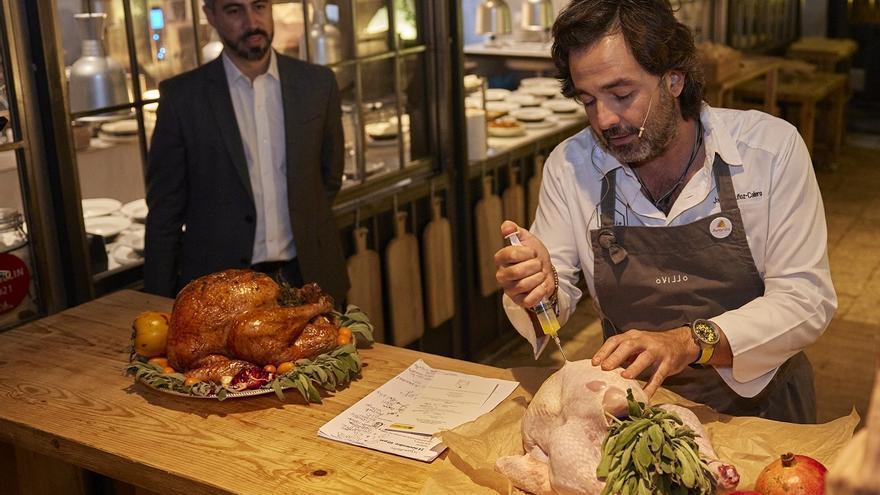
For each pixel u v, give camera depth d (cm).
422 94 389
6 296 266
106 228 285
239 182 281
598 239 188
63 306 280
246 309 187
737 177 179
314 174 293
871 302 475
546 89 518
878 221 595
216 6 275
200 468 159
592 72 165
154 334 193
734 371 168
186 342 187
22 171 265
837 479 64
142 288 295
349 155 357
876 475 63
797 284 175
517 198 438
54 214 273
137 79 287
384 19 364
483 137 412
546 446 147
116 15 278
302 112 288
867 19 814
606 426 138
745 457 148
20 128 261
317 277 296
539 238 198
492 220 421
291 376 180
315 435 169
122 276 292
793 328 170
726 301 184
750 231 180
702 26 639
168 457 164
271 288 191
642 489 124
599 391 142
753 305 172
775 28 750
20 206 267
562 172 194
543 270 174
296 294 193
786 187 177
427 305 396
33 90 262
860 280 504
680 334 162
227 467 159
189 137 276
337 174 307
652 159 174
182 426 175
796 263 177
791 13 777
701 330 163
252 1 272
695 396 195
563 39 168
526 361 436
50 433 175
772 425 158
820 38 788
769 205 178
